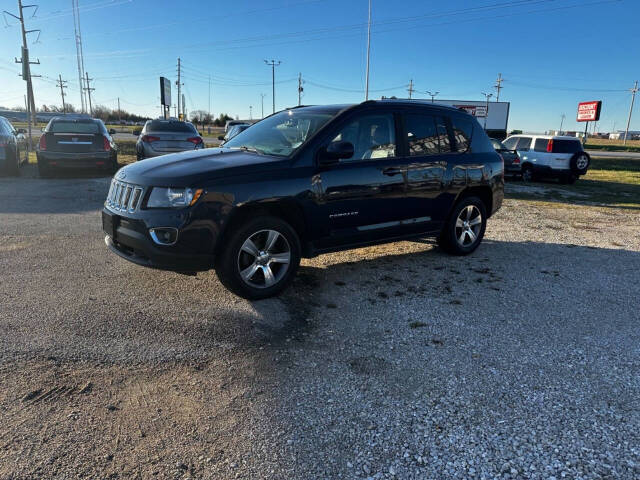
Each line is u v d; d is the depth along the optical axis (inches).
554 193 523.8
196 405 103.3
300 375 117.0
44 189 390.6
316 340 135.8
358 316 153.4
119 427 94.9
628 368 124.3
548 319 155.3
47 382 109.1
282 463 86.6
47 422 95.3
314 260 216.4
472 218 233.5
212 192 148.0
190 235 146.9
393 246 247.1
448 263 217.9
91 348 125.6
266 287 163.5
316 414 101.4
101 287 169.3
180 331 137.6
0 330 132.6
